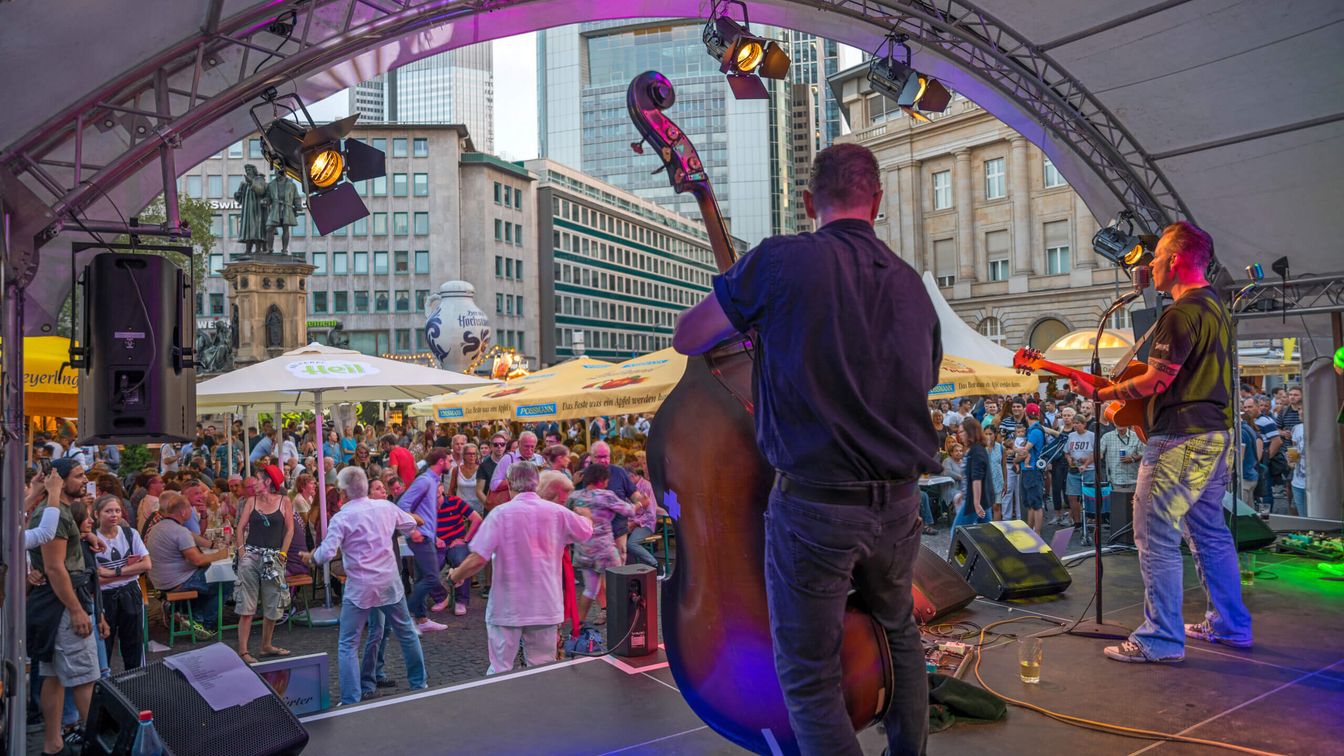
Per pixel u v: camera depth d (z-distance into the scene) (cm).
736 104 12938
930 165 4053
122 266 392
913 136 4047
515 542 539
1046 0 657
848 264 184
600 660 426
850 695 192
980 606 518
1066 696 354
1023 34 696
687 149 235
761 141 12888
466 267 6725
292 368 988
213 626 855
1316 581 557
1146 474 388
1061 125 773
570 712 358
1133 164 777
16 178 396
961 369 977
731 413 215
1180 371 378
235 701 309
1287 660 389
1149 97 718
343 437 1928
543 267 7631
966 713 330
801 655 184
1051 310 3641
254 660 743
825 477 178
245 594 755
